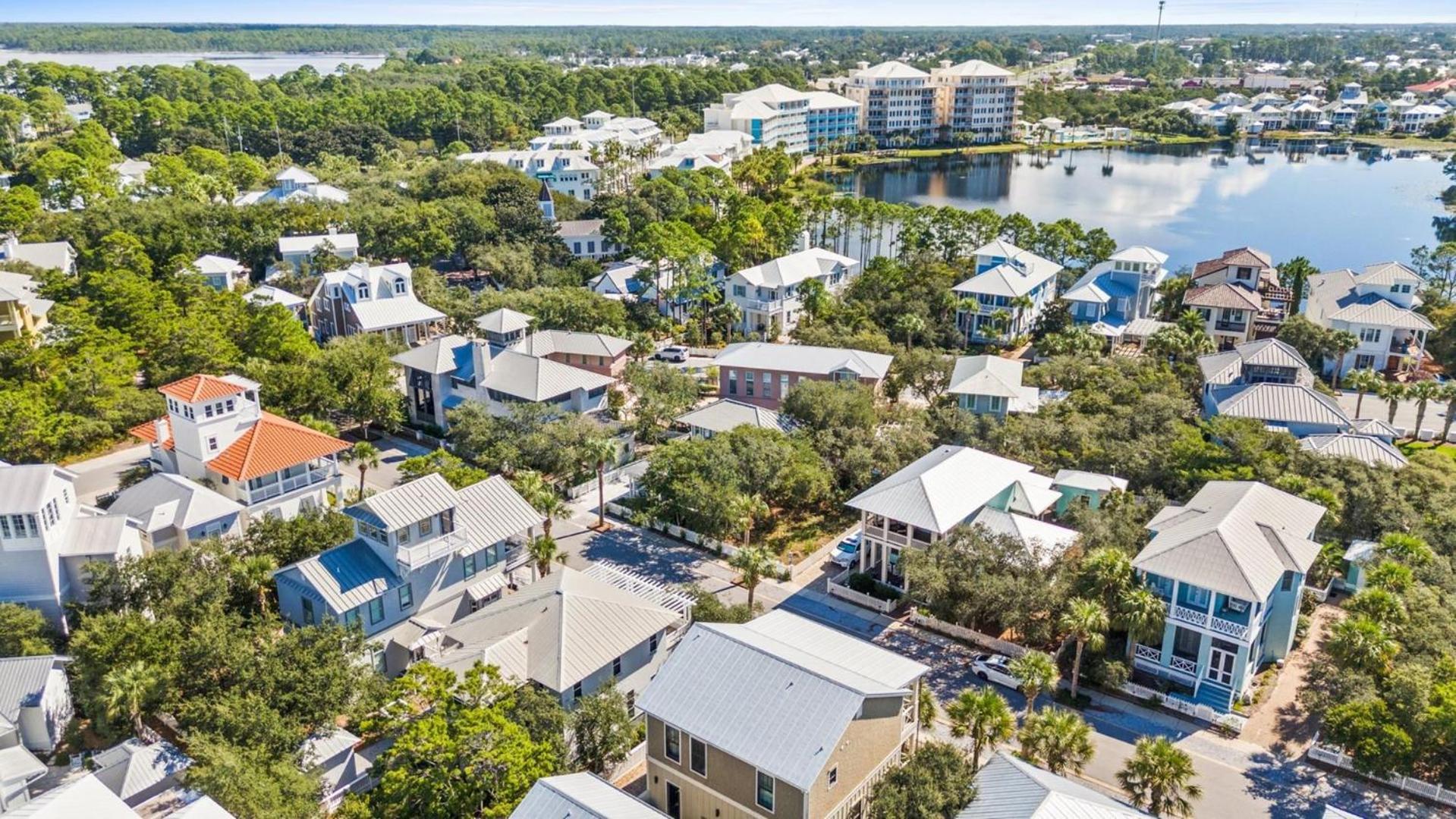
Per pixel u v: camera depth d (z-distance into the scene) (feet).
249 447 223.92
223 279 397.60
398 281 373.61
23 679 157.38
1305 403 260.01
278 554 193.16
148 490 211.00
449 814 129.08
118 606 174.60
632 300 418.92
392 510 182.09
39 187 503.20
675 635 187.21
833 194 652.89
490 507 201.05
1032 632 175.73
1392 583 179.01
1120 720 168.45
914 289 386.93
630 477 262.26
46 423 253.65
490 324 335.67
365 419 284.20
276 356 309.01
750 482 229.66
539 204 526.16
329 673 150.61
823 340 337.72
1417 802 147.13
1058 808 116.37
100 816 119.14
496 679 150.00
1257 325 364.17
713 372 350.64
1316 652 186.80
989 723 141.18
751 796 132.05
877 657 151.02
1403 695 147.84
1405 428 294.46
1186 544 172.24
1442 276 433.48
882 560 209.77
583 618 168.66
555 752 142.41
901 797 125.18
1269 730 165.37
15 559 179.11
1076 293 378.73
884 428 267.18
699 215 523.29
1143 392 278.05
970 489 213.87
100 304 323.16
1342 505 212.02
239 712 140.36
